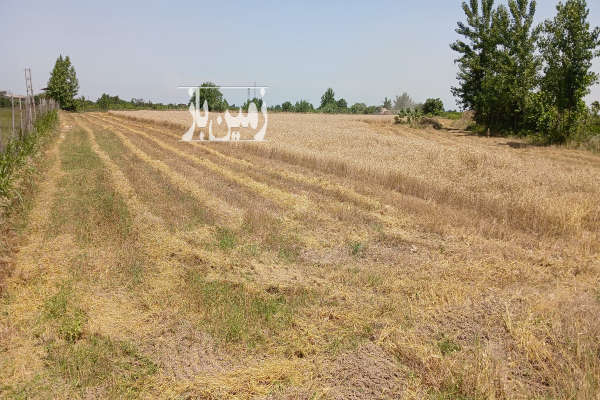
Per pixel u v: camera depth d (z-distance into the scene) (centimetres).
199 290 579
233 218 927
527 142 3014
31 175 1211
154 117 4334
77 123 3897
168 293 572
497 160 1525
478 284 625
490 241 820
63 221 855
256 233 834
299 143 2177
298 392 392
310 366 430
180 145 2202
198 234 811
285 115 6050
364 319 522
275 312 534
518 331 486
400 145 2116
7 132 1606
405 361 441
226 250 734
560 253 763
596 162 2033
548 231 863
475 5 4153
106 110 7912
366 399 386
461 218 944
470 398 384
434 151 1767
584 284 639
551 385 404
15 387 388
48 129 2397
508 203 999
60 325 486
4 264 641
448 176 1351
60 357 430
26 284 588
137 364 427
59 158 1659
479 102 3959
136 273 627
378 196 1156
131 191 1134
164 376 409
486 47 4044
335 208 1017
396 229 890
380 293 597
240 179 1352
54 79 7069
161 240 770
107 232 798
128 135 2736
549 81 2698
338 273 653
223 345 461
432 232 884
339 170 1494
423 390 398
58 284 587
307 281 627
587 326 496
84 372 409
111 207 962
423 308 551
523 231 897
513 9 3428
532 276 656
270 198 1124
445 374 410
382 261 720
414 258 732
